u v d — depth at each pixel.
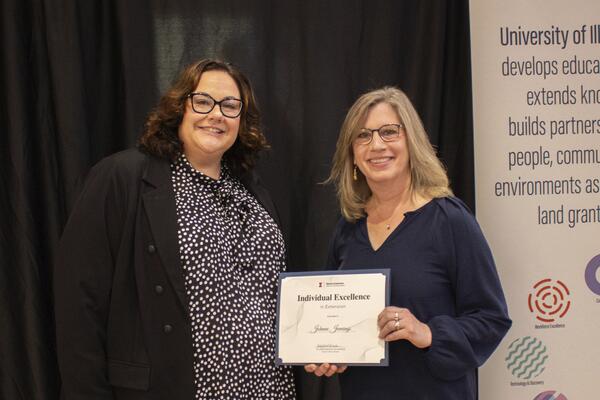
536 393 2.73
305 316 1.97
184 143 2.08
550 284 2.72
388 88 2.09
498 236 2.71
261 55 2.69
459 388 1.92
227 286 2.00
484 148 2.70
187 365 1.92
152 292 1.94
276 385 2.06
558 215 2.72
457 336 1.83
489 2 2.69
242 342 1.98
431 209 1.95
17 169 2.52
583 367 2.73
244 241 2.09
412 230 1.95
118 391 1.97
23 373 2.55
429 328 1.85
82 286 1.94
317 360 1.93
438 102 2.70
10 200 2.54
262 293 2.08
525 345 2.72
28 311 2.52
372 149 1.95
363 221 2.07
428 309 1.90
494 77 2.70
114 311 1.96
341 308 1.94
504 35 2.69
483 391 2.72
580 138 2.72
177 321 1.93
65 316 1.95
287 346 1.96
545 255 2.72
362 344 1.90
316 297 1.97
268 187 2.70
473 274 1.90
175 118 2.06
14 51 2.52
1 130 2.55
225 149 2.10
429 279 1.90
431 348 1.82
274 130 2.70
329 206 2.67
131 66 2.58
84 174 2.55
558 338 2.72
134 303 1.97
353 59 2.70
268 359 2.03
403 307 1.91
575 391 2.74
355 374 1.98
